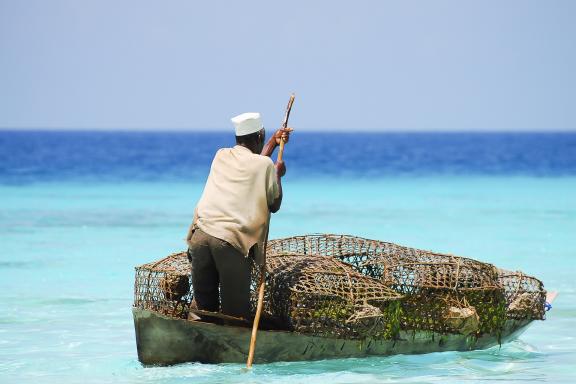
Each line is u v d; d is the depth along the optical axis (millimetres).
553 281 47812
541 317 34438
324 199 106875
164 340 29359
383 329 30812
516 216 84750
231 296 29625
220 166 30438
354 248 34156
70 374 29266
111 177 152875
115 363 30656
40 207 93750
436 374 29609
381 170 191500
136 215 85000
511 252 59219
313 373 29469
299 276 30516
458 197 110188
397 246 34344
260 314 30281
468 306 32031
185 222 78750
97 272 50812
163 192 117500
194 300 30938
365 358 31359
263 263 29734
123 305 41312
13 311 39812
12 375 29125
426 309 32000
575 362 31453
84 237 67438
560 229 73500
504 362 31438
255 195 29766
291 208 93375
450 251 59344
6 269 51719
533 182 146125
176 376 28797
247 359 29797
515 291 34406
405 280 32125
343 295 30234
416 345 32094
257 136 30984
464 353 32844
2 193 114375
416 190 125188
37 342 33969
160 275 31406
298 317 29891
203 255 29578
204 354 29656
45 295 43562
